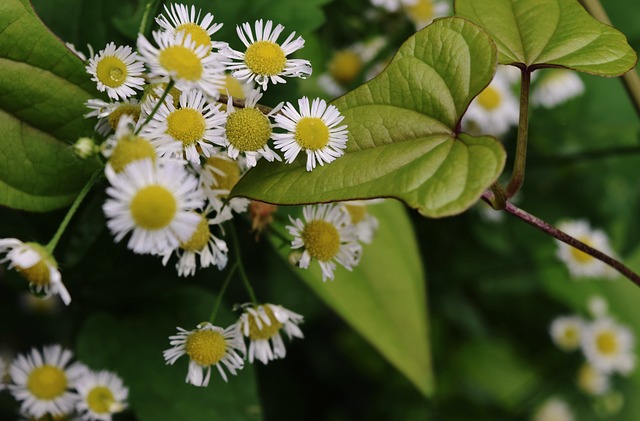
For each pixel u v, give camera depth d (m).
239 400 0.44
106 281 0.46
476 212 0.56
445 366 0.63
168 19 0.43
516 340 0.64
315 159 0.40
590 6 0.46
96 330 0.45
